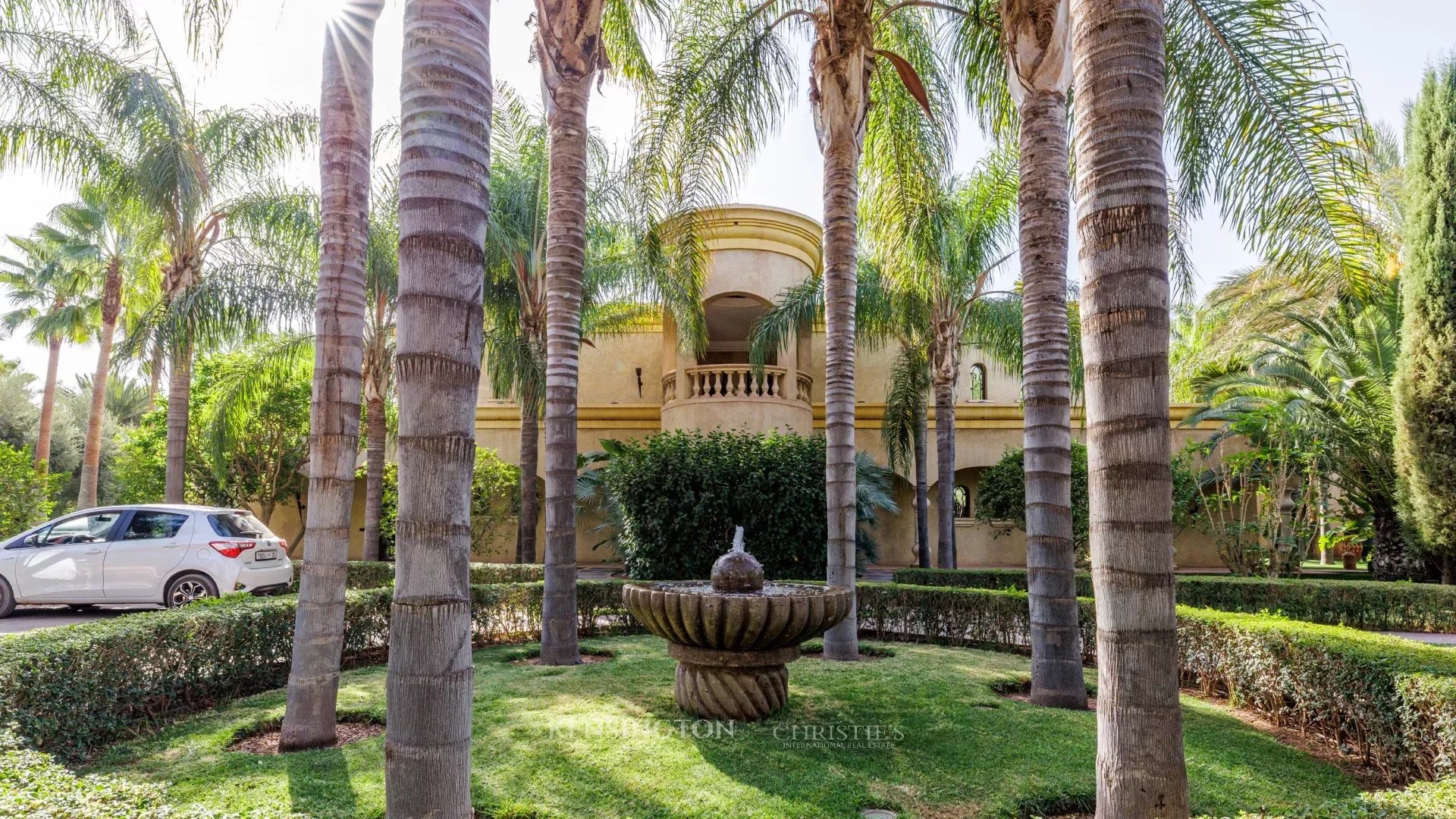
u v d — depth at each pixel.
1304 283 6.54
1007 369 16.62
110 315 20.81
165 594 9.91
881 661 7.53
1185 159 7.32
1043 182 6.25
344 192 4.91
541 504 20.89
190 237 12.93
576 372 7.59
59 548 9.98
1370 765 4.55
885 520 21.64
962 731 4.88
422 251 2.57
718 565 5.36
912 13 9.75
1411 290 13.23
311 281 12.98
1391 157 17.83
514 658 7.71
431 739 2.45
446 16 2.69
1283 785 4.14
